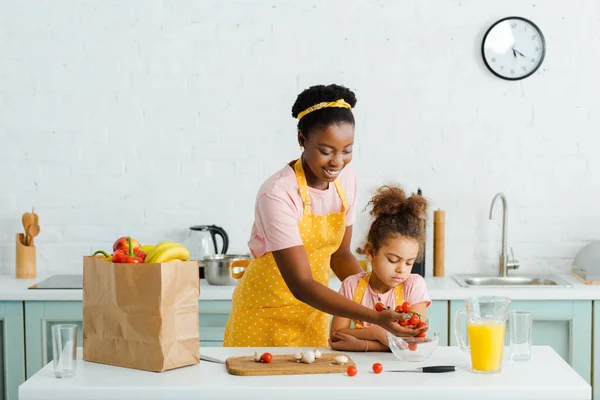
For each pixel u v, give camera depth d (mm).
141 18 3748
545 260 3801
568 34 3727
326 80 3752
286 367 1919
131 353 1956
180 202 3801
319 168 2223
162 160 3791
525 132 3762
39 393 1812
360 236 3762
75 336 1902
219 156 3789
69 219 3809
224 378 1871
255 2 3732
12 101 3775
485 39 3711
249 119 3775
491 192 3787
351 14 3730
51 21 3750
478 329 1890
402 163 3777
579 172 3770
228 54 3754
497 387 1799
